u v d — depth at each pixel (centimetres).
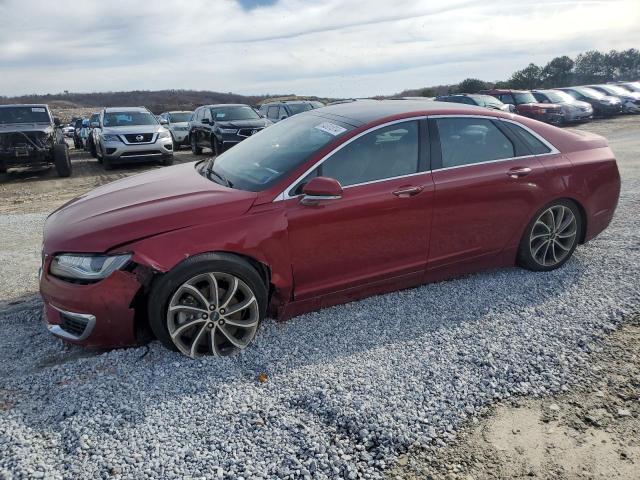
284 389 290
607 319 366
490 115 427
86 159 1794
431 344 338
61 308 315
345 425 261
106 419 263
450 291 419
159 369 309
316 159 353
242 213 327
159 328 311
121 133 1389
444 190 389
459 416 270
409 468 236
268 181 350
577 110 2139
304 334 353
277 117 1784
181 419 265
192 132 1756
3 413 269
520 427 263
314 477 229
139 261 299
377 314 381
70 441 248
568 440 253
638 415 269
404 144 384
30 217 787
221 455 240
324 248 353
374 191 364
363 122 379
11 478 223
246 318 339
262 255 329
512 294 411
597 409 275
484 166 409
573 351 328
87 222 328
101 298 305
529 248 442
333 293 371
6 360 329
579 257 487
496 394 287
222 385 293
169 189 368
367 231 365
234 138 1513
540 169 429
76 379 300
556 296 405
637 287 413
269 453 242
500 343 338
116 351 330
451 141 404
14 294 445
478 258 424
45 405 276
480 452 246
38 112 1353
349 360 320
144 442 248
